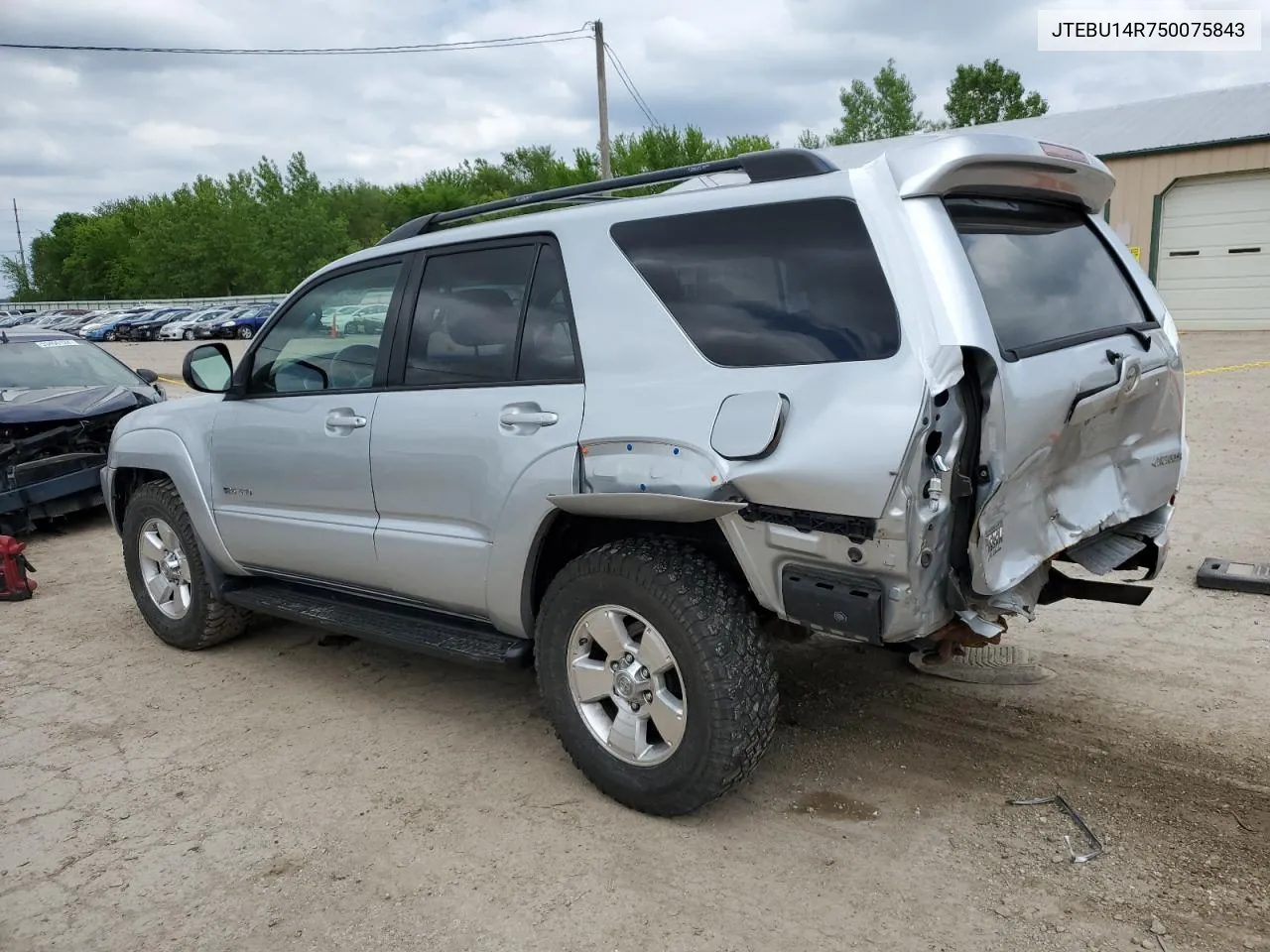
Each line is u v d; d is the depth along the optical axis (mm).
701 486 2930
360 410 3990
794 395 2824
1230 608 4895
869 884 2873
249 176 73250
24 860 3238
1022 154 2992
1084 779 3381
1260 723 3701
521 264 3592
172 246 72250
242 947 2750
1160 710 3852
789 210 2996
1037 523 2994
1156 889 2787
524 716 4156
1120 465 3414
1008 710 3928
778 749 3703
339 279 4277
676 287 3174
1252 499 6770
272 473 4383
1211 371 13766
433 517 3758
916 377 2621
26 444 7613
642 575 3100
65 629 5660
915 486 2619
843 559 2750
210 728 4184
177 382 19609
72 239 102250
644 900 2848
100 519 8695
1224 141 20172
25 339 9188
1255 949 2529
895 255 2771
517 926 2768
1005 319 2898
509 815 3354
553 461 3299
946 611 2854
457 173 84750
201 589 4957
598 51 28750
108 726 4262
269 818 3414
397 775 3676
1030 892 2801
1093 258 3518
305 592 4609
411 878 3025
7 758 4000
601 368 3262
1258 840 2988
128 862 3191
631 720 3264
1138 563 3797
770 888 2879
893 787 3402
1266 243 20375
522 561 3459
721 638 3000
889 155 2926
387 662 4863
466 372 3686
